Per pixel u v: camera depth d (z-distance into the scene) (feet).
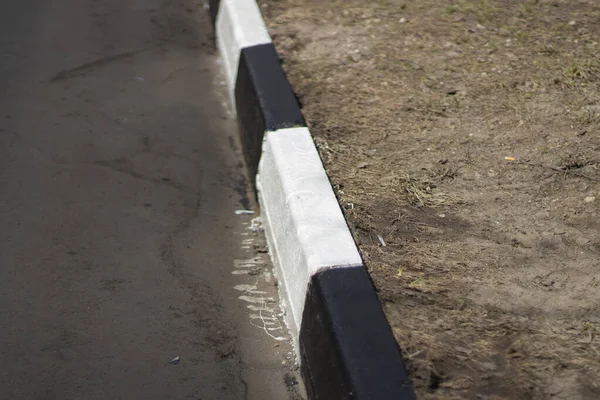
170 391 9.58
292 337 10.41
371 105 14.16
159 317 10.68
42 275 11.19
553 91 14.39
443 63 15.52
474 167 12.41
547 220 11.27
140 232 12.25
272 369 10.03
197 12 19.80
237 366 10.04
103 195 13.00
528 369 8.63
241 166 14.19
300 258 9.96
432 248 10.62
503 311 9.52
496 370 8.59
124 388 9.56
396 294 9.66
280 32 16.84
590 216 11.34
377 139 13.10
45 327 10.34
